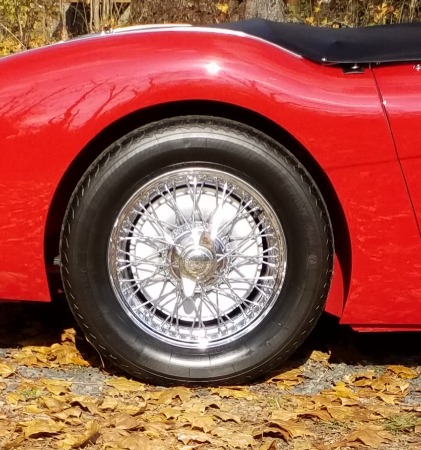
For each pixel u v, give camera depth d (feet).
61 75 6.73
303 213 6.86
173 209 6.96
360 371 7.53
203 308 7.08
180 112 7.09
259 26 7.72
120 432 6.27
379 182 6.73
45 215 6.79
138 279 7.01
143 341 7.00
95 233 6.86
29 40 18.85
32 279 6.93
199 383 7.04
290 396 7.00
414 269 6.86
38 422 6.34
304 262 6.92
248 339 7.03
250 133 6.83
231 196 6.95
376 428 6.48
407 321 6.99
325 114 6.66
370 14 19.20
